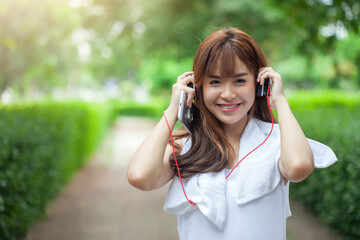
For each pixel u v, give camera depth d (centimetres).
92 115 1193
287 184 162
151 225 517
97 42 1277
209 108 156
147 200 652
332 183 445
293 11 675
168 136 156
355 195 390
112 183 793
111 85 5631
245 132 161
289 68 2183
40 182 518
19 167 413
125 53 1433
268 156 153
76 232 487
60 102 1014
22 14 645
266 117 169
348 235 438
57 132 649
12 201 384
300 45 820
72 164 832
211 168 152
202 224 150
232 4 1090
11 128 446
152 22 1102
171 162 159
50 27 715
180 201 153
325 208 482
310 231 467
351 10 550
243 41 151
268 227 148
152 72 2530
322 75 2466
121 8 1055
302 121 604
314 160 154
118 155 1221
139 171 150
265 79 157
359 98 1025
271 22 1133
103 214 568
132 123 2825
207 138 157
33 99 1002
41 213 532
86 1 1012
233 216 148
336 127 505
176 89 159
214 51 149
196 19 1095
